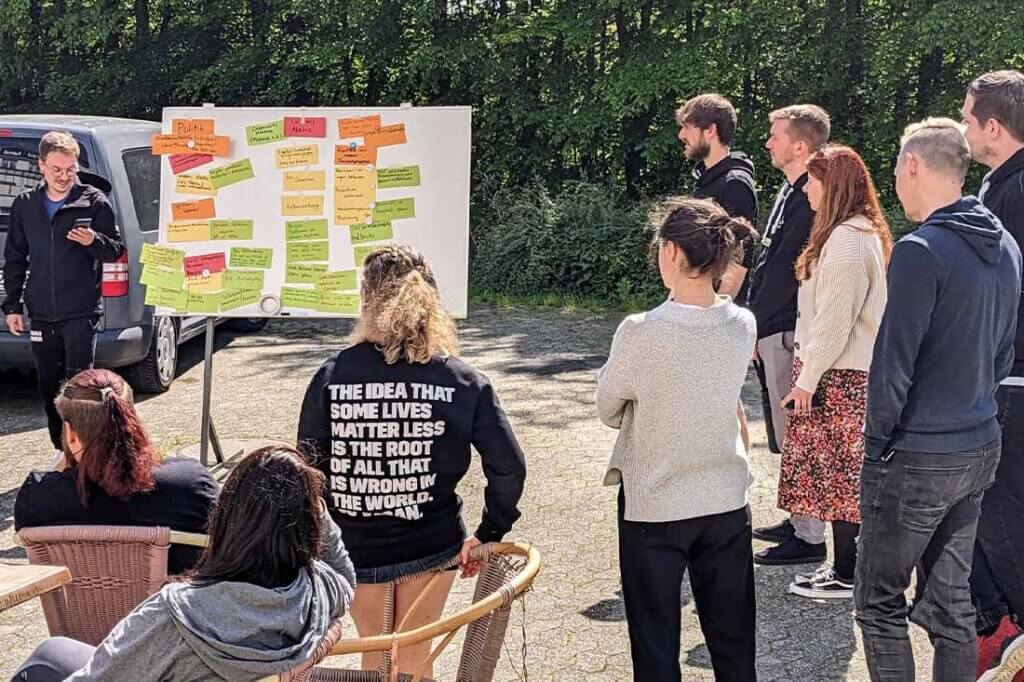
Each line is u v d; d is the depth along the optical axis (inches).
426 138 210.7
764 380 186.9
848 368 164.2
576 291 515.2
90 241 223.0
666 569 124.4
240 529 85.4
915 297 115.8
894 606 125.1
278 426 279.0
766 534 195.8
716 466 124.0
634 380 121.3
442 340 119.8
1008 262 123.3
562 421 285.1
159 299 217.6
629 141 575.2
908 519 120.5
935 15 492.1
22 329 232.5
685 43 550.9
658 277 501.4
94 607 117.9
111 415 118.3
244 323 423.8
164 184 217.0
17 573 110.0
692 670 152.9
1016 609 144.0
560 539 202.5
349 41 599.8
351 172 212.4
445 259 210.7
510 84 581.9
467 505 222.7
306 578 88.1
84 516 118.9
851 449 165.3
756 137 544.7
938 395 119.1
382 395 116.3
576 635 163.8
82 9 645.3
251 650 83.1
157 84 647.8
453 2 606.2
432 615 121.1
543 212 520.1
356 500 117.7
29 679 108.2
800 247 179.6
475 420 118.4
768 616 168.2
